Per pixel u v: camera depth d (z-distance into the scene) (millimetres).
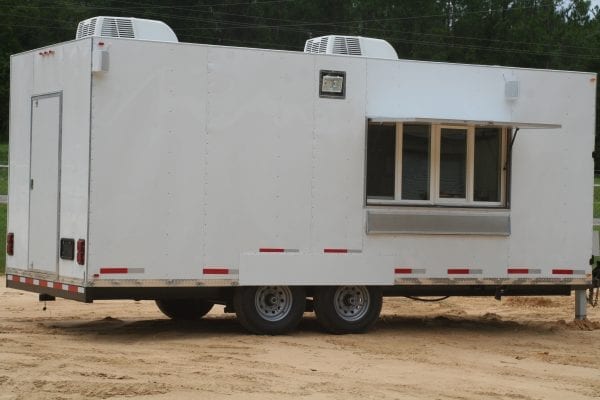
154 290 13234
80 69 13078
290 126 13922
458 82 14977
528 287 15562
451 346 13891
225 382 10680
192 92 13359
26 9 64312
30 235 14180
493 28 66938
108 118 12906
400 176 14602
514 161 15281
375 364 12164
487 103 15156
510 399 10492
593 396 10836
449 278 14828
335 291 14328
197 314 15914
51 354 11992
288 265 13859
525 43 66000
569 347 14273
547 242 15484
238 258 13617
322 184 14102
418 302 19500
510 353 13539
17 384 10242
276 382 10797
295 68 13953
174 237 13273
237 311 13898
